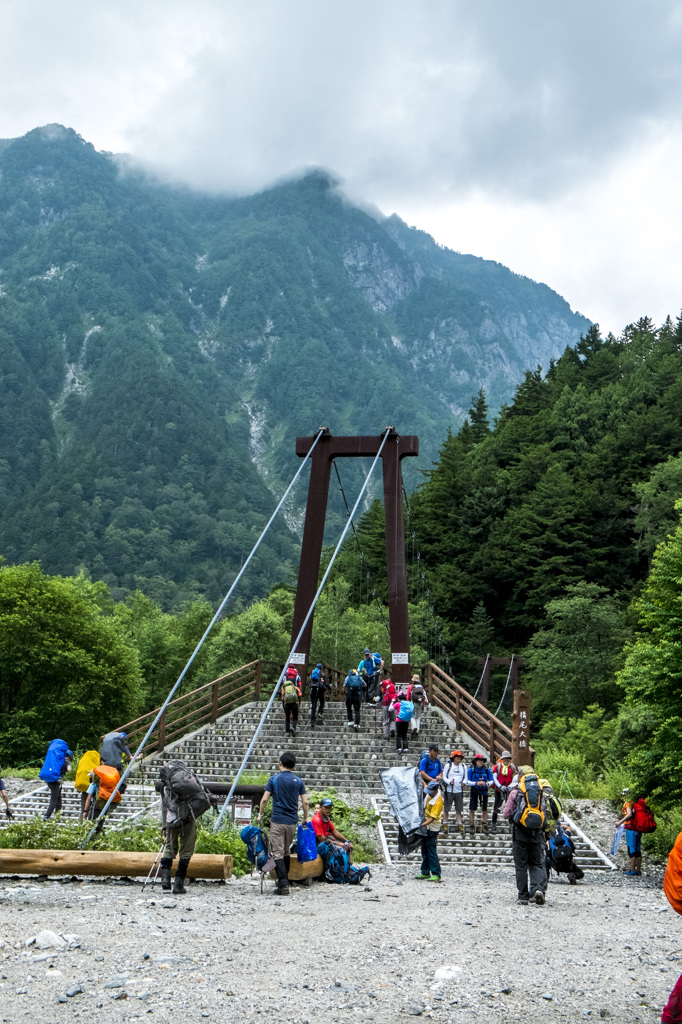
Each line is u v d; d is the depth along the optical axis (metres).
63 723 42.47
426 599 68.81
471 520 80.44
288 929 7.77
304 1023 4.98
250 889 10.48
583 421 89.19
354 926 8.10
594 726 47.00
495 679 63.28
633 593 61.88
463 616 72.50
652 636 18.30
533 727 55.69
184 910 8.49
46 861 10.12
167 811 9.65
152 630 73.44
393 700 23.67
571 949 7.29
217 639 58.47
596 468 78.88
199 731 24.97
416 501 87.69
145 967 6.07
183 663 71.94
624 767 26.11
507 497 81.50
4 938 6.82
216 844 12.05
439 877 12.84
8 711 40.53
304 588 31.62
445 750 23.28
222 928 7.60
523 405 101.44
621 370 105.81
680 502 19.33
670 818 19.77
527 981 6.09
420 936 7.66
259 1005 5.30
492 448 90.25
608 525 72.81
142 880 10.34
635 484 74.88
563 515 72.00
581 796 25.67
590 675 53.00
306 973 6.11
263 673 32.16
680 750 16.78
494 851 16.77
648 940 7.86
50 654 40.88
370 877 12.34
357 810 18.00
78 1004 5.22
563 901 11.05
